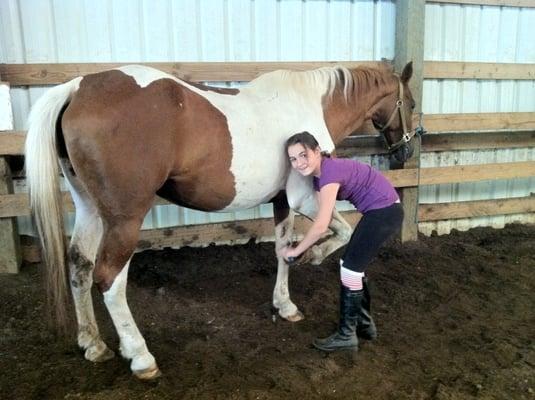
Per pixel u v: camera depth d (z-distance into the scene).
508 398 2.07
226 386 2.12
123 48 3.50
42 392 2.04
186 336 2.61
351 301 2.37
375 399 2.05
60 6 3.32
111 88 2.00
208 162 2.23
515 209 4.72
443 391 2.09
